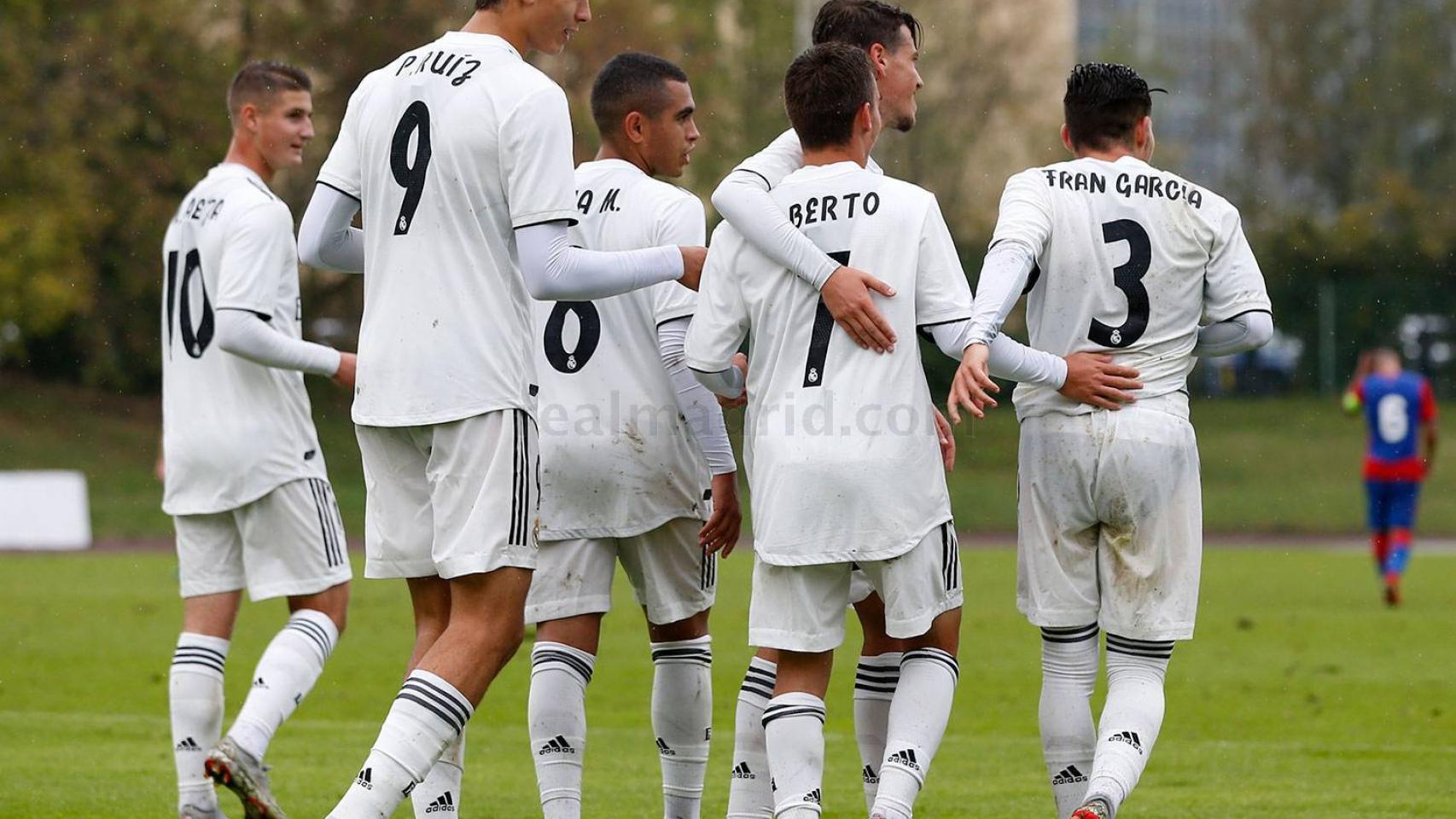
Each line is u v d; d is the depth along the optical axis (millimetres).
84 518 71688
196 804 19156
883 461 15547
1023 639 40906
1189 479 16641
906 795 15391
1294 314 121688
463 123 15023
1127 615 16469
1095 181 16688
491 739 27516
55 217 95062
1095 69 17078
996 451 97562
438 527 15117
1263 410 115875
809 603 15805
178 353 19906
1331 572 59906
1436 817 20016
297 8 95938
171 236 20062
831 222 15898
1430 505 89062
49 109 96000
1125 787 15539
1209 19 150500
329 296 100438
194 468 19641
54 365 104500
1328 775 23453
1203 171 147375
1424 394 49938
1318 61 148500
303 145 20703
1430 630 42469
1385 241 138125
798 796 15539
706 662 18766
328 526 19953
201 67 97562
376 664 36219
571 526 18031
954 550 16078
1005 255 16047
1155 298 16500
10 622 43188
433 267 15078
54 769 23438
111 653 37750
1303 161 147875
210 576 19969
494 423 15023
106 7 97312
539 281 14984
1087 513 16562
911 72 18047
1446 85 148125
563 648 17891
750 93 100562
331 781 22922
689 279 16531
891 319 15711
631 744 26938
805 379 15773
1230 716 29641
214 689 19500
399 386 15109
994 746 26531
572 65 96750
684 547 18453
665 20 100062
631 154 18891
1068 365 16281
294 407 19906
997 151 113938
